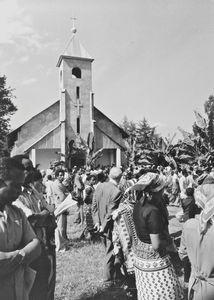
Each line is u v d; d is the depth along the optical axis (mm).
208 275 2672
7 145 43344
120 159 37812
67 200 4336
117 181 5652
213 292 2643
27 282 2754
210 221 2680
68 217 13250
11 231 2600
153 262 3248
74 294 5168
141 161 29141
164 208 4168
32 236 2793
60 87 38562
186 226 2881
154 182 3373
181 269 5242
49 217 3811
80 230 10469
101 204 5570
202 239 2693
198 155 25672
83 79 37594
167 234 4312
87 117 37188
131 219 4238
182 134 27062
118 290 5164
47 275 3627
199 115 26703
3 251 2518
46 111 36938
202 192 2828
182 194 13930
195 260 2777
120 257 4859
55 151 36438
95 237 8836
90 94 37500
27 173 3768
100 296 5020
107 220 5441
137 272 3373
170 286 3205
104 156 39438
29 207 3674
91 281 5699
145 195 3404
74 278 5887
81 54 37812
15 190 2604
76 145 35719
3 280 2492
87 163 32031
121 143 39031
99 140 37562
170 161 25609
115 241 4590
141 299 3307
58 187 8008
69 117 36625
